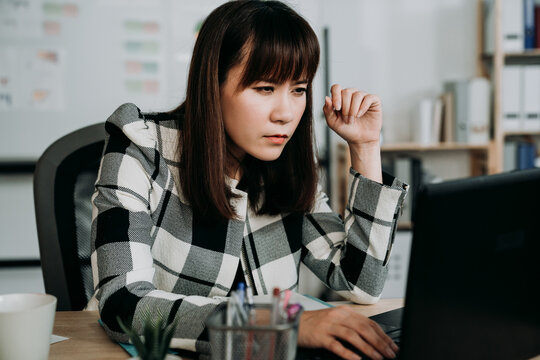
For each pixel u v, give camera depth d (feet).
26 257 9.31
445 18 10.27
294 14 3.28
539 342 2.51
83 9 9.14
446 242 2.04
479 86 9.65
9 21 8.99
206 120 3.32
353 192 3.55
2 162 9.07
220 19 3.27
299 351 2.62
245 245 3.66
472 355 2.23
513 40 9.55
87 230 3.96
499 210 2.20
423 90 10.33
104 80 9.27
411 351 2.05
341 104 3.66
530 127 9.74
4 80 9.04
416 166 9.60
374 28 10.20
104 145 3.84
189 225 3.53
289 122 3.28
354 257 3.54
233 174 3.73
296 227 3.86
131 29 9.28
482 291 2.22
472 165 10.48
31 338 2.34
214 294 3.58
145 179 3.37
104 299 2.86
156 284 3.55
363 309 3.47
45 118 9.16
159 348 2.12
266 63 3.13
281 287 3.73
